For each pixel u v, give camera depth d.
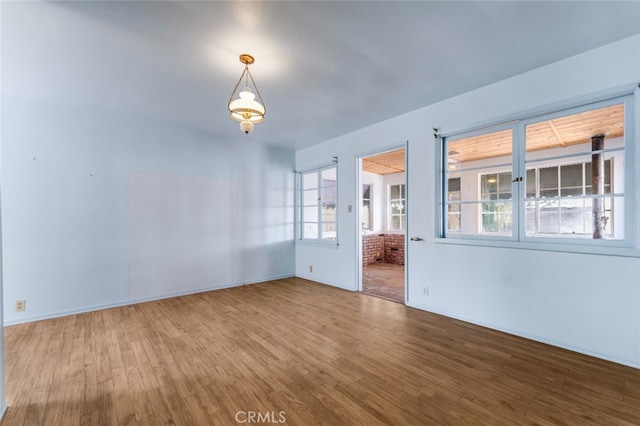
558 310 2.51
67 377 2.08
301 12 1.83
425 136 3.49
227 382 2.02
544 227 3.01
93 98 3.19
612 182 3.05
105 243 3.64
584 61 2.35
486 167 3.09
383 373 2.12
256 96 3.12
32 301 3.18
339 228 4.74
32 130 3.19
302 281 5.20
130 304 3.80
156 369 2.19
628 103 2.21
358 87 2.94
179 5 1.75
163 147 4.09
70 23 1.92
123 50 2.25
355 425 1.61
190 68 2.53
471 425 1.59
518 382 1.99
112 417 1.67
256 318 3.28
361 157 4.40
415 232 3.62
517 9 1.83
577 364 2.21
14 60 2.39
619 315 2.21
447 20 1.93
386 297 4.12
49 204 3.29
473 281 3.08
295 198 5.68
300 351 2.47
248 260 4.97
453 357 2.35
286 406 1.77
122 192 3.76
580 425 1.58
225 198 4.71
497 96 2.86
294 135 4.67
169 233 4.14
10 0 1.68
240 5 1.76
